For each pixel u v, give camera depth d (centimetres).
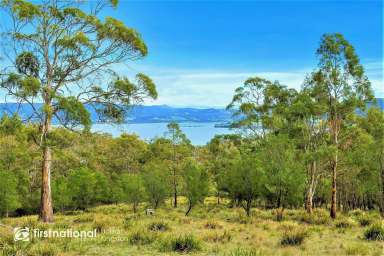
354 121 2903
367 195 4197
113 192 5525
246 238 1442
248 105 3934
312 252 1194
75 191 5038
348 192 4591
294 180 2405
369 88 2625
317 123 3034
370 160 2800
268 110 3944
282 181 2411
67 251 1091
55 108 1994
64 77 2183
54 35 2131
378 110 3072
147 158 5597
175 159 4400
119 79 2228
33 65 2111
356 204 5188
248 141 4062
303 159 2675
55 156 2411
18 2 1936
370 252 1197
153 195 3925
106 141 6750
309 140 3052
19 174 5325
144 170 4138
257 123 3912
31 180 5778
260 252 1054
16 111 1922
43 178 2152
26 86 1806
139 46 2211
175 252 1123
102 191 5500
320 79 2742
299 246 1286
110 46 2225
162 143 4547
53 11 2116
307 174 3055
